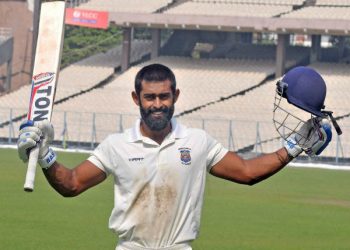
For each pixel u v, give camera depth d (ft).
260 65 426.92
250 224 156.56
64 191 49.65
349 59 434.30
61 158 295.07
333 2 421.59
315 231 150.41
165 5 430.61
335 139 335.67
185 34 451.94
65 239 132.77
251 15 414.00
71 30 532.32
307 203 191.93
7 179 221.05
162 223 49.96
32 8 445.78
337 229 153.48
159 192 49.70
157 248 50.16
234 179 50.80
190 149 49.90
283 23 384.88
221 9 422.00
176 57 441.27
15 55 449.89
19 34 448.24
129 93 400.67
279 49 396.78
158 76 48.39
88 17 399.03
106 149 50.24
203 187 50.57
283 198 201.05
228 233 144.66
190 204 50.14
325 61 428.97
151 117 48.62
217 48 451.12
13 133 380.37
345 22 377.09
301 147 49.60
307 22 382.01
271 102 376.68
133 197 49.83
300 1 422.82
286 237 142.61
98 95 398.42
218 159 50.65
